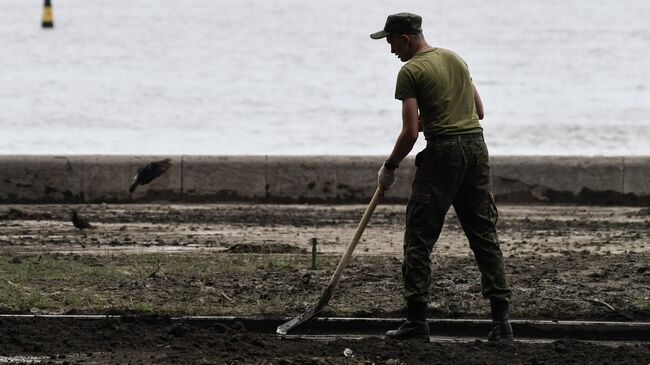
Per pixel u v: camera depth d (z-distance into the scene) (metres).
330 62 197.62
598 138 118.00
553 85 169.25
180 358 27.31
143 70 185.62
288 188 59.50
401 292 34.69
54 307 32.44
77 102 143.75
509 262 40.56
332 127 126.00
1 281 35.75
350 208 57.78
